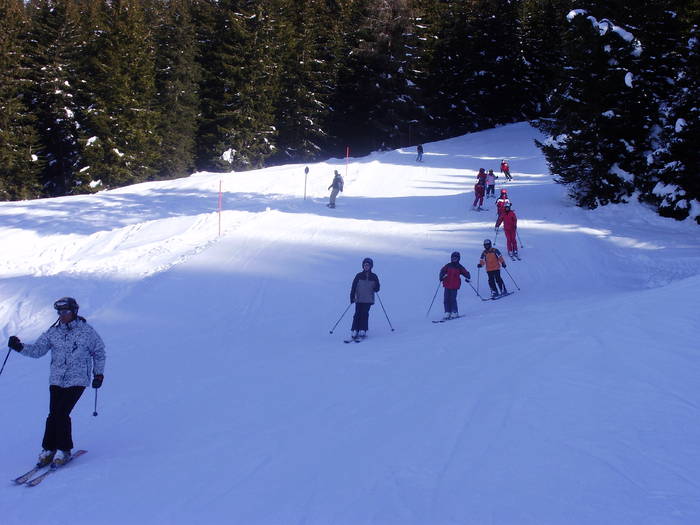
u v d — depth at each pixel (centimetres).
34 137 4534
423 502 475
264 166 5938
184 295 1530
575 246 1930
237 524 467
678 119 2069
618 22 2395
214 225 2333
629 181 2341
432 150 4697
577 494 463
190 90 5559
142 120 4984
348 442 619
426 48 6084
